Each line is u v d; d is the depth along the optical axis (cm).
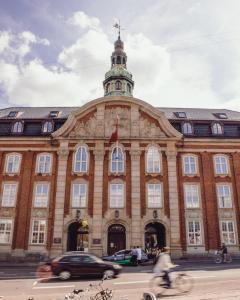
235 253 2905
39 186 3080
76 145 3178
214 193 3097
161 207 2994
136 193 3008
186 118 3494
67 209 2972
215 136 3297
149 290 1207
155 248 2864
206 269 1936
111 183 3058
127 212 2962
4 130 3297
